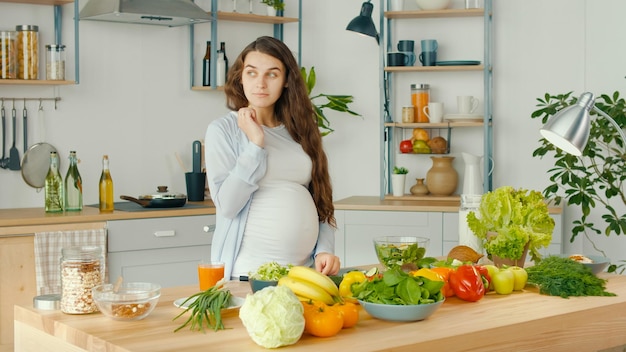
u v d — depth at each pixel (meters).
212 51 5.20
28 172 4.79
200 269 2.45
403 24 5.59
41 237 4.17
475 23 5.52
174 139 5.32
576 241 5.34
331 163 5.71
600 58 5.23
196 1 5.30
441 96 5.59
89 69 5.00
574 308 2.27
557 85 5.39
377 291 2.10
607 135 4.64
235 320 2.06
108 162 4.71
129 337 1.87
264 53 2.83
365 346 1.81
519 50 5.43
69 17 4.91
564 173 4.70
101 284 2.11
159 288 2.10
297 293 2.04
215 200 2.84
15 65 4.57
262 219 2.85
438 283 2.11
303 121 2.98
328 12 5.68
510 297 2.44
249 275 2.35
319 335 1.89
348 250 5.07
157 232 4.53
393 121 5.65
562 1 5.36
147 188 5.23
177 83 5.32
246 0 5.47
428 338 1.89
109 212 4.46
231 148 2.80
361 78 5.68
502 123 5.48
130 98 5.15
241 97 2.99
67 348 1.99
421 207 4.92
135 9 4.52
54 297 2.23
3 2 4.70
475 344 1.97
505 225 2.83
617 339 2.38
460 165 5.58
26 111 4.79
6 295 4.12
